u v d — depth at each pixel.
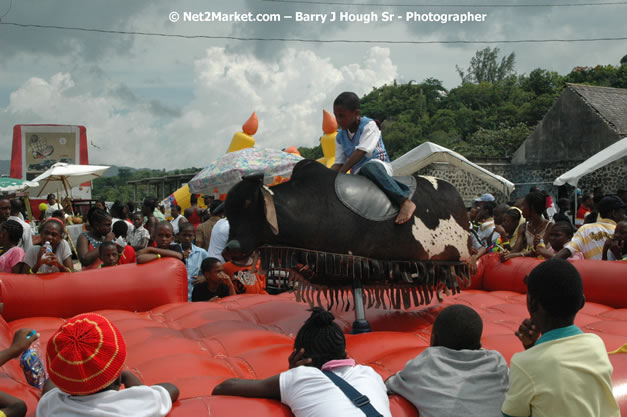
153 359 3.68
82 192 27.70
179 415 2.28
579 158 26.33
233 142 17.55
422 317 5.02
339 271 4.38
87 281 5.50
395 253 4.52
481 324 2.71
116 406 2.17
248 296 5.91
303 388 2.39
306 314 5.09
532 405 2.19
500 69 78.94
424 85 66.75
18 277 5.33
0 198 7.07
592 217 9.32
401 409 2.56
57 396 2.22
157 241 6.54
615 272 5.31
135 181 31.02
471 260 5.27
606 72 50.47
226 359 3.76
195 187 12.00
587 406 2.11
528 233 6.75
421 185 4.91
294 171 4.46
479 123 56.53
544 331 2.35
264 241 4.31
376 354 3.75
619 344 3.92
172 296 5.79
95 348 2.14
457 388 2.49
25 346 2.85
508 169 28.44
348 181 4.55
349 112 4.87
